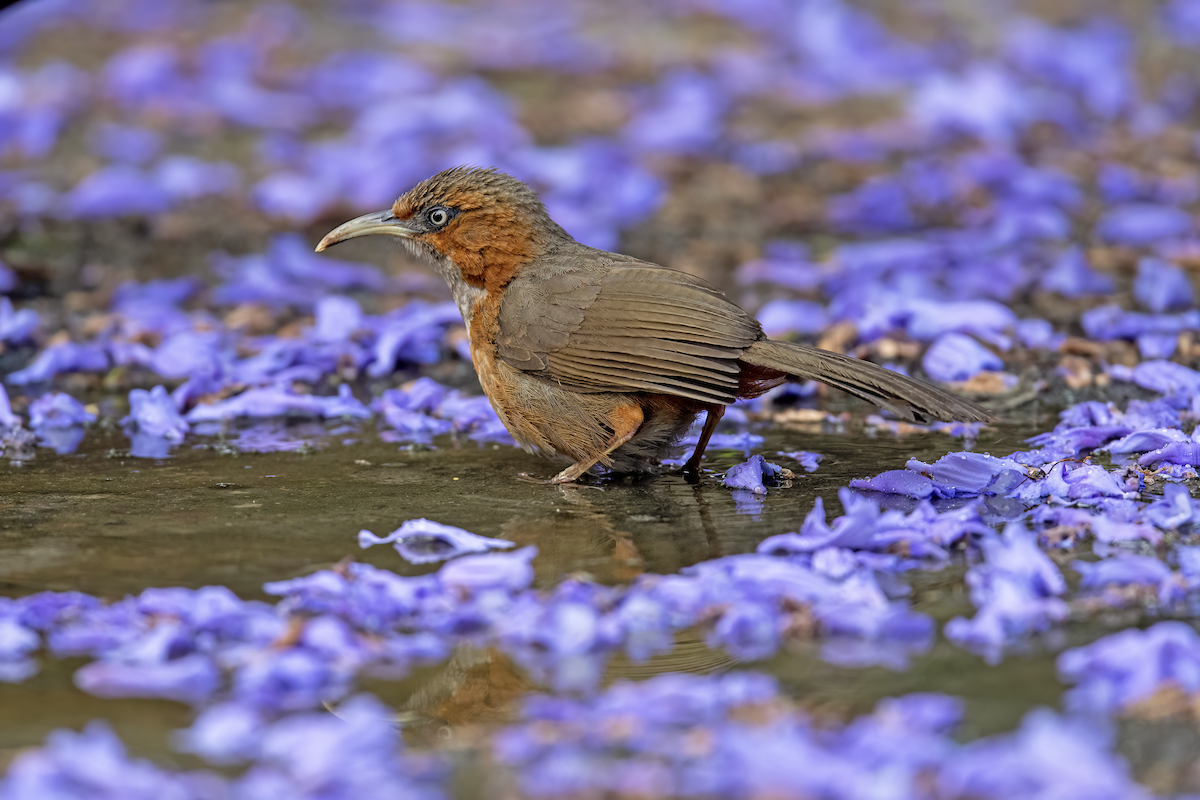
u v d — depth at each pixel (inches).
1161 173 872.9
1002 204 798.5
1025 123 972.6
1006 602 301.3
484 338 433.1
